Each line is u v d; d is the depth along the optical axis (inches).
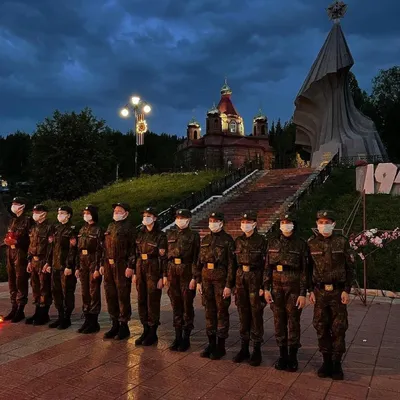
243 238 225.5
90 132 1529.3
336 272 199.0
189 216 243.1
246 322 219.5
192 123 3211.1
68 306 277.4
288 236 212.7
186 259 238.4
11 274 301.0
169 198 933.2
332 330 197.9
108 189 1214.3
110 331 258.2
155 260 247.4
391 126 1971.0
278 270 210.1
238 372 202.5
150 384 187.2
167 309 332.5
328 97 1290.6
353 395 177.0
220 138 2851.9
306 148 1453.0
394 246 502.3
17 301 295.3
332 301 198.2
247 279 218.4
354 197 745.0
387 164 747.4
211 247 227.5
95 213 276.2
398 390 182.4
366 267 402.6
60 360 216.5
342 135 1238.3
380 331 272.1
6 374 198.1
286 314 210.8
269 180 972.6
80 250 271.0
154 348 237.8
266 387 185.0
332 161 981.8
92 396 174.9
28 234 299.7
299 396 175.8
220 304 224.1
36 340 250.5
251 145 2802.7
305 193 751.1
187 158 2839.6
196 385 186.5
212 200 862.5
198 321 297.9
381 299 369.7
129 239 256.8
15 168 3019.2
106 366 208.5
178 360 218.2
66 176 1464.1
